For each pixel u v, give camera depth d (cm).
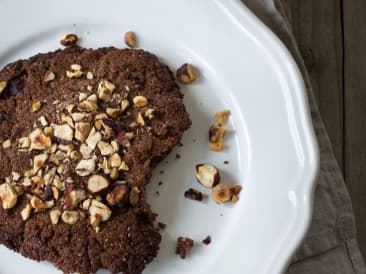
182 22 27
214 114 26
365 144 31
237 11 26
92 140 24
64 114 25
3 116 26
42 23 28
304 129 25
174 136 25
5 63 28
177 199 26
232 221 26
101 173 24
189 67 26
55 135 24
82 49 27
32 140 25
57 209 24
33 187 24
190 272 25
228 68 26
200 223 26
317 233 28
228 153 26
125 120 25
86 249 24
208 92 27
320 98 31
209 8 27
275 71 26
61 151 24
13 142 25
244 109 26
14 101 26
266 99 26
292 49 28
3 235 25
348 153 31
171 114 25
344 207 28
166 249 25
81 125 24
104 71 26
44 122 25
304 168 25
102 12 28
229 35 26
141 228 24
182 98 26
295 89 25
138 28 27
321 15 31
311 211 24
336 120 31
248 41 26
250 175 26
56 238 24
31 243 24
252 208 25
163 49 27
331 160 28
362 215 31
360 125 31
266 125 26
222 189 25
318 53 31
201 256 25
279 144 26
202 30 27
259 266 25
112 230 24
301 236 24
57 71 26
